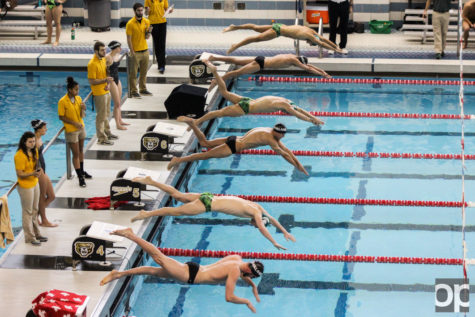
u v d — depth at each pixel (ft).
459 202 54.13
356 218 52.21
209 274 38.65
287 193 55.77
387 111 73.26
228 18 96.58
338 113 72.49
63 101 49.37
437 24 81.46
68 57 82.02
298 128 69.31
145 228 45.73
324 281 44.37
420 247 48.14
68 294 36.29
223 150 52.11
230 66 79.41
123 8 96.37
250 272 38.11
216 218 52.70
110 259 42.22
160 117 64.44
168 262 39.04
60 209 47.93
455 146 64.59
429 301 42.16
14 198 53.26
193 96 62.85
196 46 86.89
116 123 61.31
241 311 41.24
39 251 43.04
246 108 57.11
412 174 59.31
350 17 93.25
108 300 38.68
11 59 81.66
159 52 75.97
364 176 58.90
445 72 81.05
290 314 40.88
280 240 49.08
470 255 47.06
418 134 67.41
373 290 43.45
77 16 96.68
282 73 84.48
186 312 41.22
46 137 64.18
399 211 53.31
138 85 72.84
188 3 96.53
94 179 52.49
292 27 62.75
